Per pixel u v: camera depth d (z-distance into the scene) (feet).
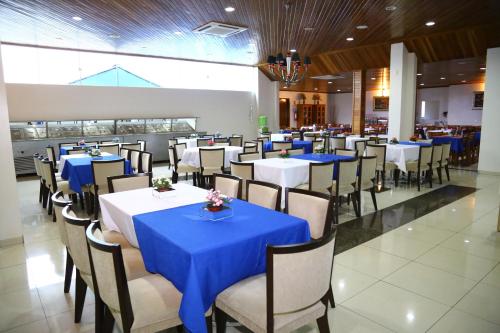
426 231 13.57
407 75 27.40
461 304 8.43
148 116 33.71
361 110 33.73
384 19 20.25
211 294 5.85
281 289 5.26
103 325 6.56
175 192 9.49
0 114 11.94
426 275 9.92
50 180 15.58
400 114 27.09
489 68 24.97
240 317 5.83
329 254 5.71
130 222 7.81
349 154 19.10
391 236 13.04
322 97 65.46
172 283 6.34
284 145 22.94
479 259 10.96
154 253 6.79
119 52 30.32
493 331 7.39
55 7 17.04
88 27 21.34
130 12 18.16
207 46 27.84
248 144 26.05
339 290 9.12
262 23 20.77
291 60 23.44
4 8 17.13
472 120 52.44
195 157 21.27
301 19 19.98
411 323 7.70
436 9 18.37
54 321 7.98
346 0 16.62
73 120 29.55
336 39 25.68
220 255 5.88
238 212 7.87
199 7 17.54
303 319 5.71
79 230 6.62
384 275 9.93
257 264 6.52
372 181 16.20
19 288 9.50
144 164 18.43
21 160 26.91
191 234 6.42
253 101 40.37
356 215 15.47
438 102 56.49
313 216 8.23
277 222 7.14
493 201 17.95
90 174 15.80
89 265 6.75
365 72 33.30
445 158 22.63
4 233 12.37
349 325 7.63
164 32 22.76
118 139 28.68
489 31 22.63
